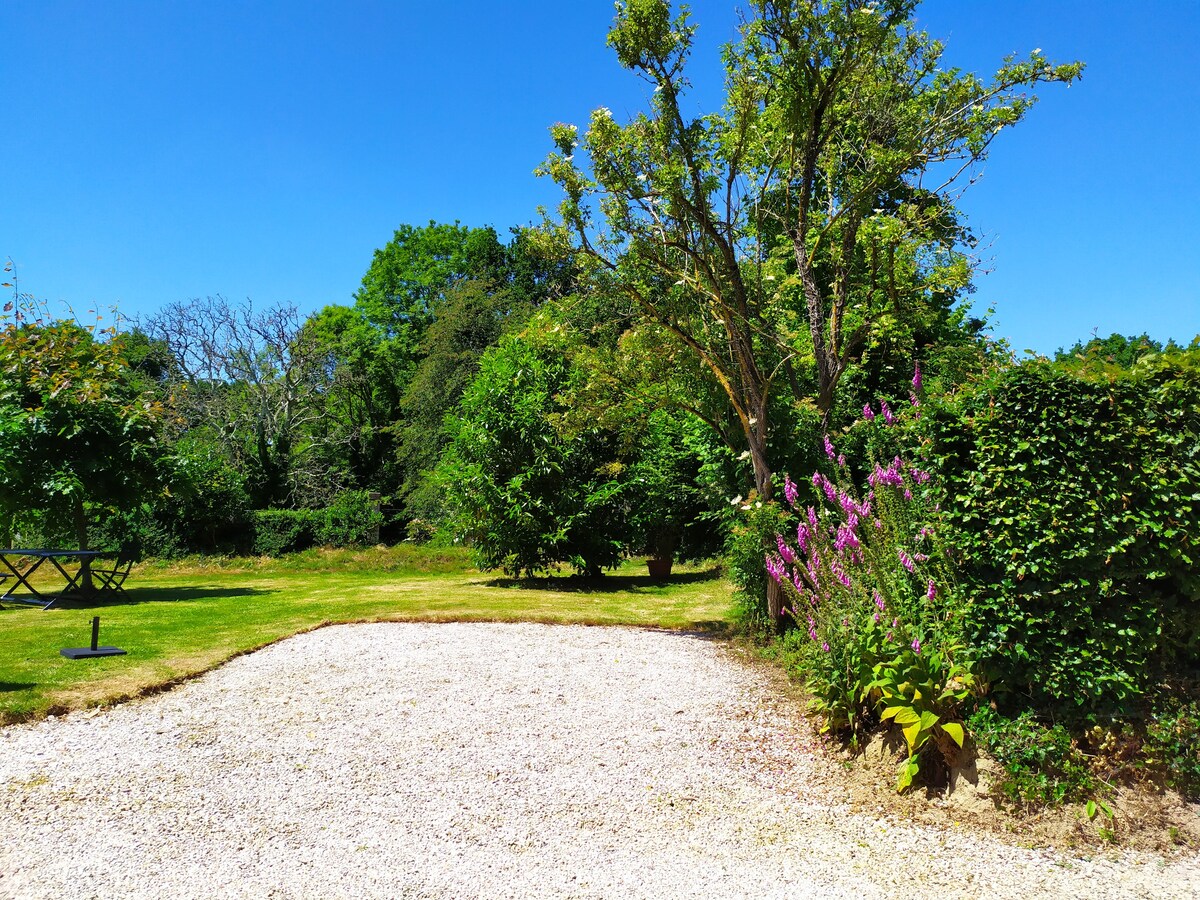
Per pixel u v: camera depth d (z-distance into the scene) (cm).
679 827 438
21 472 1052
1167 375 464
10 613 965
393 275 3828
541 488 1442
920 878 382
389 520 3061
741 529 851
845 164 1048
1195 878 378
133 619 913
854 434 931
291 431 2892
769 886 375
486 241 3706
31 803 436
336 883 371
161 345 2781
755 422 861
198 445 2369
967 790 454
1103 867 389
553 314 982
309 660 748
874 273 959
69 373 1130
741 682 714
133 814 431
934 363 1121
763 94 842
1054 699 472
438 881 376
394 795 469
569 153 852
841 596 598
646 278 907
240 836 414
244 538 2139
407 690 662
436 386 2970
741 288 863
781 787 493
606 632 933
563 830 432
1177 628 464
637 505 1500
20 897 347
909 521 572
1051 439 456
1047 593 455
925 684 484
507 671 730
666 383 930
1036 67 902
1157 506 452
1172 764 434
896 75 1007
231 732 556
